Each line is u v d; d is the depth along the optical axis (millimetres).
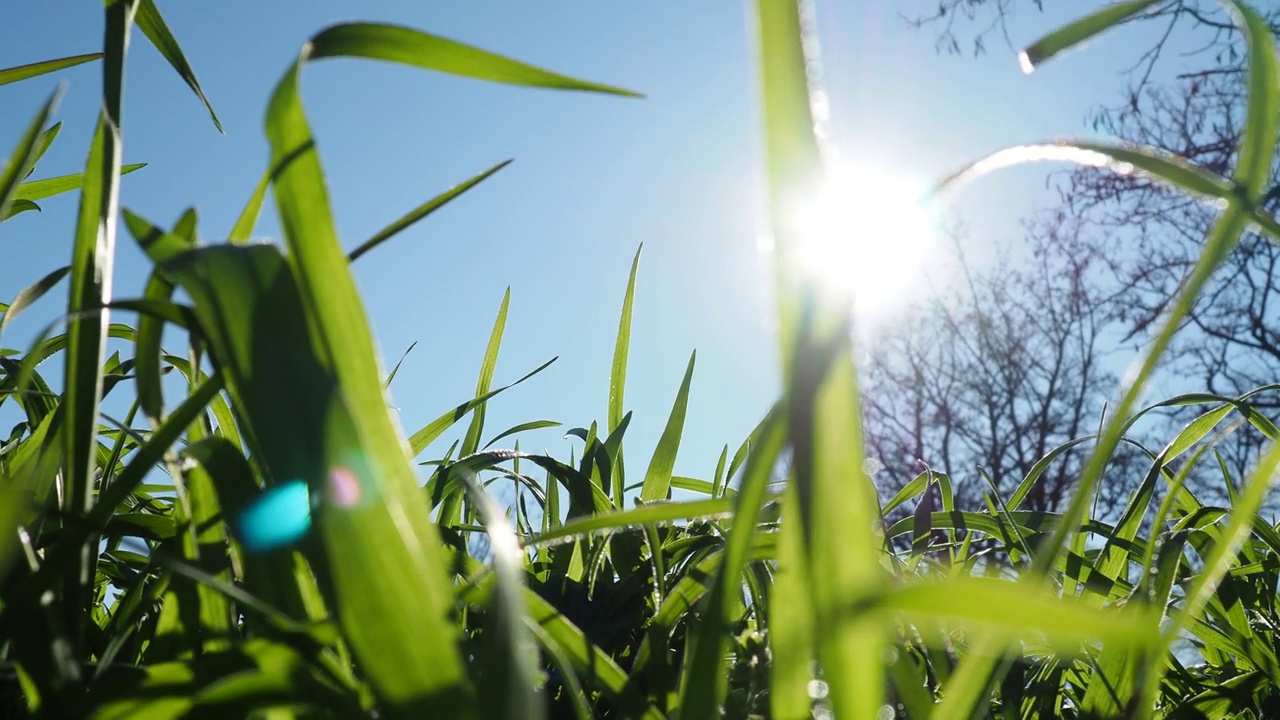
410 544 73
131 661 148
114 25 137
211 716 82
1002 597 63
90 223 127
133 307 106
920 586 67
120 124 135
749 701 132
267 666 96
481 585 118
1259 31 91
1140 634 59
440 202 130
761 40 78
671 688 133
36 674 95
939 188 80
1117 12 100
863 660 78
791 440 77
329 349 87
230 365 84
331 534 74
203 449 106
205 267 86
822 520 77
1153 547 160
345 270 89
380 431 86
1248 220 90
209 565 123
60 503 139
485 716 69
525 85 103
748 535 91
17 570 110
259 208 137
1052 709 184
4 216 128
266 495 103
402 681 70
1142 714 110
